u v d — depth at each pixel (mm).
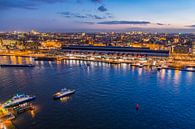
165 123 139500
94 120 142250
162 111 157625
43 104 171125
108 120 142500
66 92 194875
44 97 188250
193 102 176125
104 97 187250
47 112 155000
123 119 144125
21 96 182625
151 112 155625
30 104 170625
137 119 144500
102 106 166125
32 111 156750
